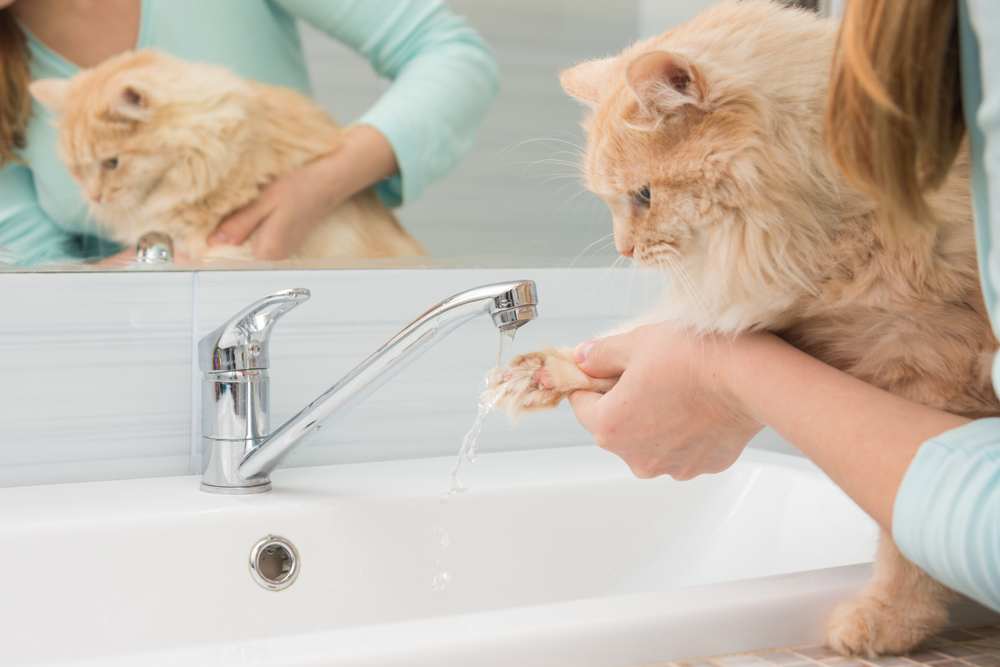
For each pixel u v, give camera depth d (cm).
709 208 73
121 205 92
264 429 89
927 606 60
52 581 74
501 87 105
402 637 47
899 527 42
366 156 100
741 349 62
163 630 77
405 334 76
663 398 67
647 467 74
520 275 111
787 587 60
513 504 92
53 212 89
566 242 112
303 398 101
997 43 34
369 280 103
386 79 100
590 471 99
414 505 88
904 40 38
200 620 78
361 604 84
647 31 111
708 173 72
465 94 104
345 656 45
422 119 102
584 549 94
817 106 67
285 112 97
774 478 97
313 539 83
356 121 100
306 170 98
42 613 74
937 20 38
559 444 115
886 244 61
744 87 70
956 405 64
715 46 74
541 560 92
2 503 82
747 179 68
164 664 44
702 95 70
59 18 87
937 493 40
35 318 90
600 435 72
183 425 96
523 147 108
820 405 52
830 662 55
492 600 89
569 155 109
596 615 51
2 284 89
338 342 102
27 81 86
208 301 96
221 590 79
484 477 96
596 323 115
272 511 82
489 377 83
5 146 86
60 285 91
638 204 82
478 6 103
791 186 66
